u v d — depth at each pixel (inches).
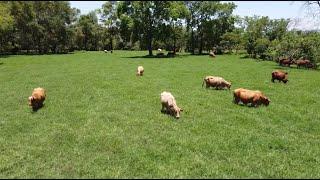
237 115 828.6
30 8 3951.8
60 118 805.9
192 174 524.7
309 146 656.4
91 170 533.3
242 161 577.9
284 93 1105.4
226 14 4165.8
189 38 4242.1
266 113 852.6
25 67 2020.2
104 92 1074.7
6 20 3004.4
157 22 3287.4
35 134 698.2
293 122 801.6
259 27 3053.6
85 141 650.2
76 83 1267.2
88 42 5354.3
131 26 3186.5
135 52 4060.0
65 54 3604.8
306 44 2134.6
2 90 1178.6
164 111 852.0
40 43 4168.3
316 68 1966.0
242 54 3597.4
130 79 1357.0
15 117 827.4
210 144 639.1
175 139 658.8
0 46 3730.3
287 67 1957.4
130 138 664.4
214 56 3056.1
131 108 878.4
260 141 667.4
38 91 928.3
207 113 845.8
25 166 552.7
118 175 518.0
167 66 1959.9
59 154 596.4
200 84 1256.8
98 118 790.5
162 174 521.0
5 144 650.8
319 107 932.6
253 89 1182.3
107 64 2108.8
